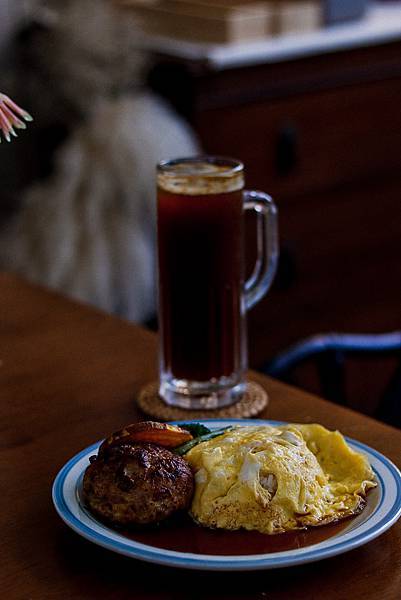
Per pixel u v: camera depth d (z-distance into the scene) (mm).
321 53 2303
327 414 974
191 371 983
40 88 2107
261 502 717
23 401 1002
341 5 2445
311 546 681
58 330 1185
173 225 966
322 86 2332
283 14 2316
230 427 837
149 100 2094
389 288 2664
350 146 2438
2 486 834
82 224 2049
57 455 891
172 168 997
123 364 1089
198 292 972
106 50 2074
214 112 2188
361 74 2393
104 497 713
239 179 977
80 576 706
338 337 1282
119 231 2057
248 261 2312
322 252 2482
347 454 797
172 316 983
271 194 2334
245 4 2424
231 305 985
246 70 2203
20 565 720
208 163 1011
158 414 964
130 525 715
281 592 683
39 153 2191
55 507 738
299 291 2471
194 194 952
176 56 2186
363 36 2363
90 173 2031
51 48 2068
